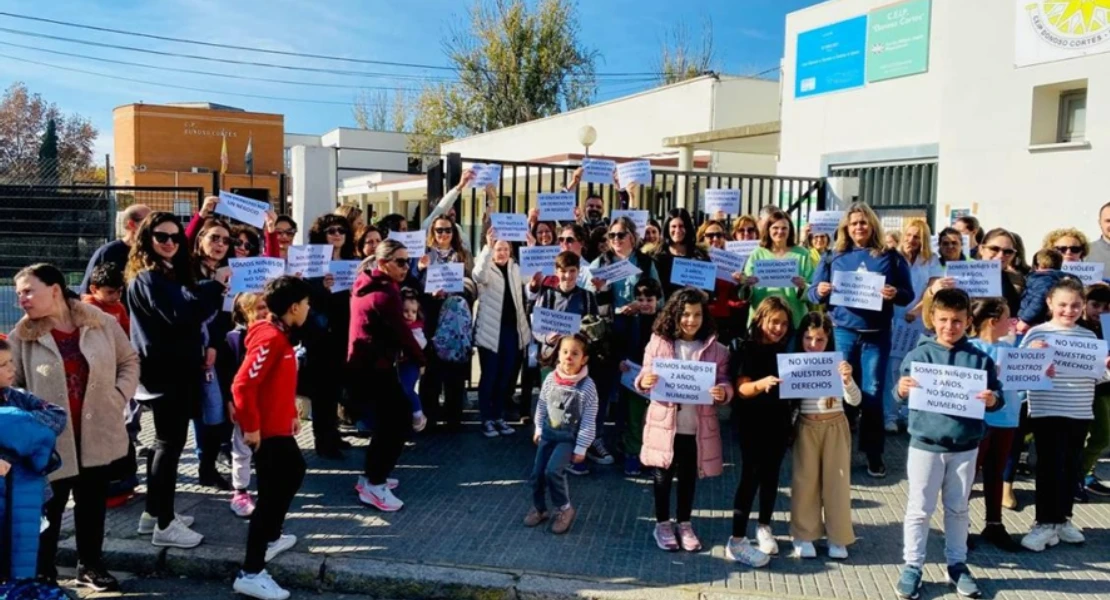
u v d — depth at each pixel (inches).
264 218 251.3
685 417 179.6
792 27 504.1
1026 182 360.5
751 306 256.2
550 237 278.5
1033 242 358.3
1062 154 346.9
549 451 190.1
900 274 227.1
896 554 179.9
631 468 229.9
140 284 174.6
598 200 311.7
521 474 229.3
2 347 138.4
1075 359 177.6
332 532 187.9
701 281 238.4
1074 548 183.2
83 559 164.1
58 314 156.7
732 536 177.5
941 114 395.5
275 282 166.6
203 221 241.0
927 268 271.0
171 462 177.5
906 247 272.4
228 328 216.2
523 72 1422.2
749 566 172.7
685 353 182.1
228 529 189.2
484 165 290.7
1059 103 359.6
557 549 180.2
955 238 261.7
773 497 178.4
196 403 184.5
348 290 238.5
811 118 494.9
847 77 468.4
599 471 234.2
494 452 248.2
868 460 231.3
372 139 1526.8
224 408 215.3
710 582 165.2
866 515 202.1
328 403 240.1
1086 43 335.6
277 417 162.9
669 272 253.3
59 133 1461.6
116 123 1665.8
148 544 178.9
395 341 200.4
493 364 260.8
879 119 451.2
